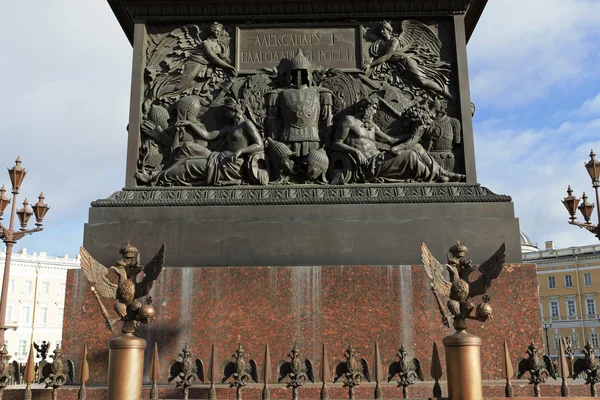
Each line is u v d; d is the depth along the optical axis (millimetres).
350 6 7770
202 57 7688
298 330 6121
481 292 4430
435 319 6129
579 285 56688
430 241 6578
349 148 7102
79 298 6285
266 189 6949
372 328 6109
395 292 6219
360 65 7648
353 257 6523
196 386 5516
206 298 6230
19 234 14797
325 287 6246
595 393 4996
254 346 6074
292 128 7258
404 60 7637
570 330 56219
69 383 6012
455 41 7688
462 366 4113
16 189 14773
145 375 6008
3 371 4938
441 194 6855
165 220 6711
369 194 6852
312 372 5715
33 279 55812
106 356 6094
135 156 7277
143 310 4363
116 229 6652
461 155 7258
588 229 16312
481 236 6602
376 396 4641
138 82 7555
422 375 5859
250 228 6629
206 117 7477
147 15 7797
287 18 7789
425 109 7383
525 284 6277
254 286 6262
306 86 7461
